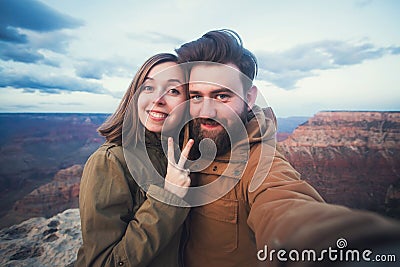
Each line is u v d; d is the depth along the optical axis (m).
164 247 1.01
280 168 0.97
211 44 0.99
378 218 0.38
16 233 2.47
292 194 0.76
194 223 1.11
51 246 2.38
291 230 0.48
